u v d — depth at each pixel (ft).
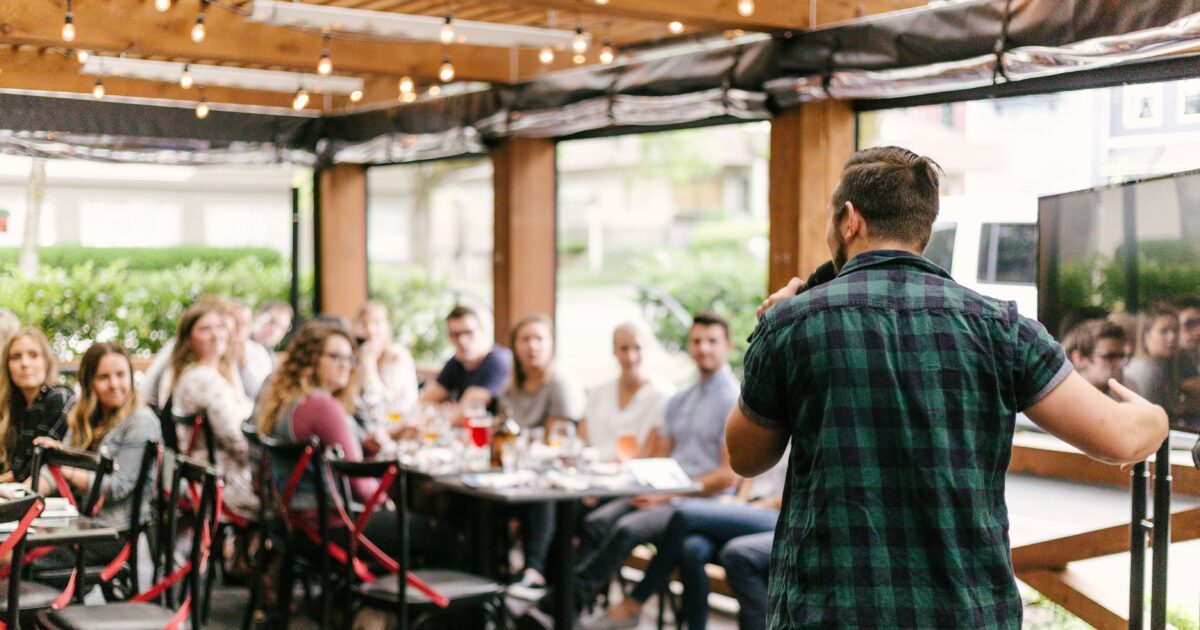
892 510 6.86
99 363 15.71
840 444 6.95
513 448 17.16
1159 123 14.64
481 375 21.83
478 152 24.95
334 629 18.06
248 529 19.30
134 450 15.62
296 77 22.91
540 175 24.07
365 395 21.94
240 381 22.07
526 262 24.09
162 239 32.53
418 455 17.95
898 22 16.40
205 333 19.24
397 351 23.70
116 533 12.82
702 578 16.47
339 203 28.94
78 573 13.88
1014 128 17.99
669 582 17.93
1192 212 9.57
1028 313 15.43
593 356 46.60
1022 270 15.56
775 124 18.51
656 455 18.60
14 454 16.49
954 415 6.91
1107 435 6.94
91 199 30.01
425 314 35.09
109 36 19.31
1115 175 15.42
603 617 17.40
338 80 23.40
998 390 6.97
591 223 66.28
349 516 16.19
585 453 17.22
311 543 16.63
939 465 6.82
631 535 17.01
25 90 24.25
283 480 16.20
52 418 16.62
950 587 6.76
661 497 17.69
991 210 15.56
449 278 36.17
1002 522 7.00
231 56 20.58
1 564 14.52
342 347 17.15
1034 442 14.08
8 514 11.85
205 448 19.20
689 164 60.59
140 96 25.61
